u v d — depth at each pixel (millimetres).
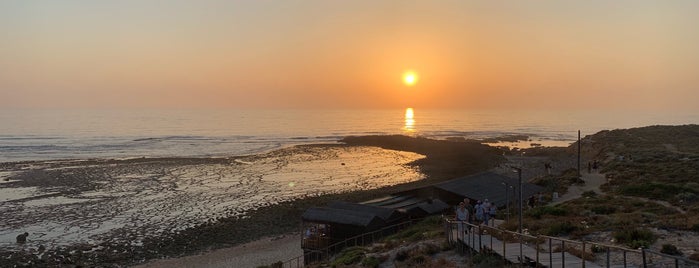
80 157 106000
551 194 47844
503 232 19328
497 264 17844
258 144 141500
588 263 16516
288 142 148375
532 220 29844
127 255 39688
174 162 96500
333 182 75875
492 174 53406
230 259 38531
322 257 35000
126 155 110938
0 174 78750
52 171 82125
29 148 123000
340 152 121062
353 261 25672
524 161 101500
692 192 38031
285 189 69000
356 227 35375
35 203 57875
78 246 41688
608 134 112188
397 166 95562
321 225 37094
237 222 49312
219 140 153375
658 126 126000
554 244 20922
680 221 23938
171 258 39156
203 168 89188
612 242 21266
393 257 24188
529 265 16906
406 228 37531
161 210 54844
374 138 147125
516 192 45844
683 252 18500
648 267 16141
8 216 51656
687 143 91562
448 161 101812
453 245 22875
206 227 47531
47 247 41406
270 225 48625
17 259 38188
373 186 72500
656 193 39031
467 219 23375
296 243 43000
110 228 47375
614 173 57719
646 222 25484
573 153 103250
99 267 36969
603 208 31984
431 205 43469
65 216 51844
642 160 65625
